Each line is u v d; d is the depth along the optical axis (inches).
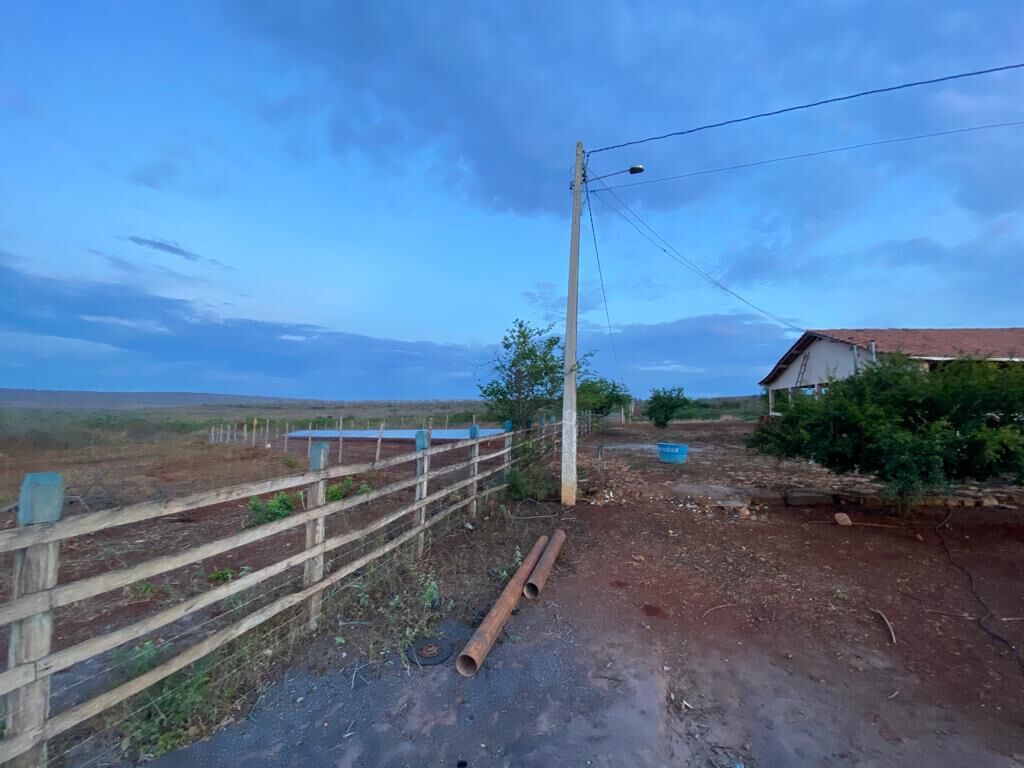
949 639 168.7
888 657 157.8
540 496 344.8
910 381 278.2
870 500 331.3
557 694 134.8
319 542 157.6
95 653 95.7
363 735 117.5
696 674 146.3
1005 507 317.7
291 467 549.3
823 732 123.5
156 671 108.4
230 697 126.1
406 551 219.0
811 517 309.1
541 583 196.7
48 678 90.4
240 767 106.3
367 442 848.3
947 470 268.2
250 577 129.5
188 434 1079.6
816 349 746.2
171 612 109.6
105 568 218.5
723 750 117.2
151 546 250.2
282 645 148.0
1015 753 117.9
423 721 123.0
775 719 127.9
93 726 112.2
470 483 283.1
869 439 280.4
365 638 156.1
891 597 199.3
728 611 186.5
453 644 157.0
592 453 624.4
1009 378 256.5
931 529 281.9
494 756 112.6
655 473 456.1
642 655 154.7
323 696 130.1
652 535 274.2
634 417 1587.1
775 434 327.0
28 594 85.6
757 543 262.8
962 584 211.3
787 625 176.7
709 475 443.5
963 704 135.5
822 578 217.3
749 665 151.8
